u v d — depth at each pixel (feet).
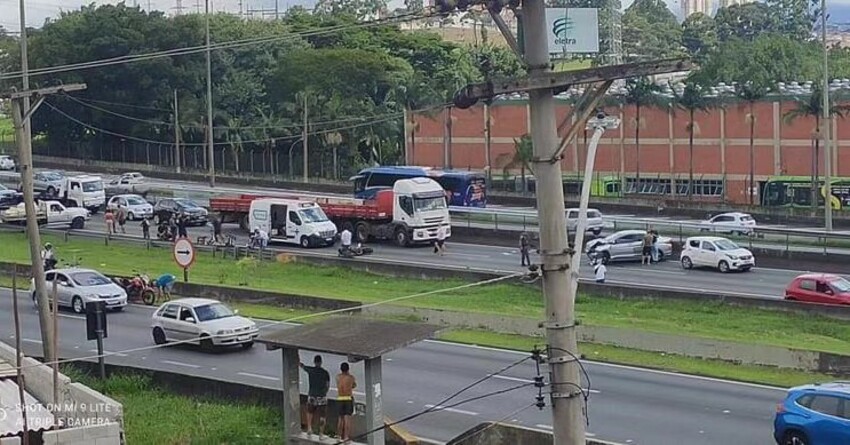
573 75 45.83
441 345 126.82
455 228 230.48
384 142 347.97
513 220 231.91
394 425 86.89
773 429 88.17
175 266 189.57
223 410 98.58
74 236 225.76
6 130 454.81
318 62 360.89
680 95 291.99
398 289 165.37
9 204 265.75
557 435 47.11
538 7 46.09
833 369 108.78
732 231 211.20
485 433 82.94
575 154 307.99
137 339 134.41
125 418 96.07
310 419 87.45
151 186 303.89
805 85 290.76
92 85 373.61
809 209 249.96
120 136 379.55
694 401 99.55
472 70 376.89
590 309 148.36
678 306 148.15
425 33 423.64
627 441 86.84
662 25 583.99
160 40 370.94
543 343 124.57
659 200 271.08
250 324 128.67
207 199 281.13
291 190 308.60
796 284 151.53
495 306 150.51
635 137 299.38
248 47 383.45
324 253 207.51
